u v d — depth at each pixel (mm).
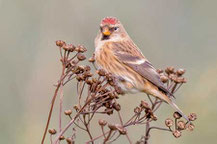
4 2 15430
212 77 14023
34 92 14539
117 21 12930
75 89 14664
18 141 13797
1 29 15219
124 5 16234
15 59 14891
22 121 14141
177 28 16469
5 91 14469
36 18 15477
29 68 14836
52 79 14656
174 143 13859
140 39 16156
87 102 9984
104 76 10500
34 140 13805
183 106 13969
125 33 12969
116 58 12523
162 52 16156
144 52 16109
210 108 13664
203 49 16328
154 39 16234
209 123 13547
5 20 15320
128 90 12414
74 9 15703
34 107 14406
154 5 16469
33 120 14117
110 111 10266
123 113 14688
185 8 16641
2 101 14320
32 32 15344
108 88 11125
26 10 15484
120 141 14344
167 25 16438
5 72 14695
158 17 16438
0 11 15367
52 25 15453
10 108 14336
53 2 15594
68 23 15547
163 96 11875
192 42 16406
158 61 16062
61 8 15617
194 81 15133
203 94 13828
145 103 10328
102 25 12898
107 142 9758
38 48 15086
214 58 16062
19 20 15398
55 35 15305
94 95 10031
